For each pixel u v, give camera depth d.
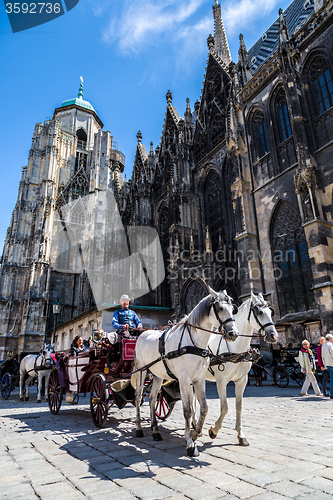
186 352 5.77
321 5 22.70
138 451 5.63
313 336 18.84
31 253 57.50
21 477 4.45
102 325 27.42
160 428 7.68
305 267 20.23
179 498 3.65
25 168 65.19
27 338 49.09
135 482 4.16
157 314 29.75
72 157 66.12
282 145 23.20
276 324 20.44
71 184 61.38
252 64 33.41
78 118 72.56
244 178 25.36
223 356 6.20
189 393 5.63
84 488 4.00
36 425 8.38
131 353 7.99
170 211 33.50
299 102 21.00
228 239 28.97
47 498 3.71
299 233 20.91
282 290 21.47
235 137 26.30
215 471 4.48
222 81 32.66
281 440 6.11
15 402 14.28
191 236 28.86
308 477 4.16
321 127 20.50
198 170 34.56
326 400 11.73
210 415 9.23
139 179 46.31
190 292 27.78
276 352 17.78
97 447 5.93
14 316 54.00
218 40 43.56
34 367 13.52
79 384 8.95
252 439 6.27
